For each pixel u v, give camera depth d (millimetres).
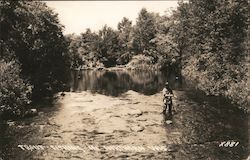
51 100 34250
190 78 52875
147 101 34469
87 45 117062
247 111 27469
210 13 42125
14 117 26297
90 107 30781
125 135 21922
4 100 26156
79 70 97750
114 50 112000
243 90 30266
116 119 26203
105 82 56781
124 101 34406
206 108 29328
